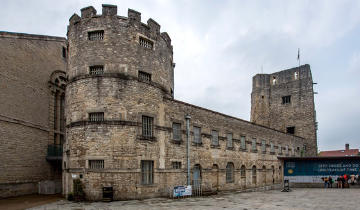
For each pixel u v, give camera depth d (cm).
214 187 3023
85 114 2256
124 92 2294
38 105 3136
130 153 2230
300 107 5453
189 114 2828
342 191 3106
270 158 4200
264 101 5856
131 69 2361
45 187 2878
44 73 3266
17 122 2809
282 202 2133
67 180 2289
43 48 3278
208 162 2981
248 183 3609
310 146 5241
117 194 2141
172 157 2561
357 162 3747
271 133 4328
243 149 3588
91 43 2355
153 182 2359
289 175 4056
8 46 2794
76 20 2459
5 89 2709
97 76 2289
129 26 2419
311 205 1973
